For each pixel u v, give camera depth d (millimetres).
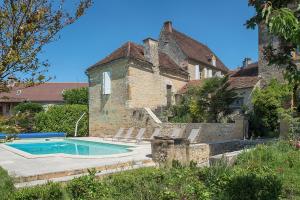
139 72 24219
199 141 18109
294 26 2934
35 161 12164
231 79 25953
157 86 25875
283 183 7148
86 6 4422
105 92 25172
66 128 27469
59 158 12828
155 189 6156
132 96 23500
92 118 27375
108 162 11602
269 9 3105
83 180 6465
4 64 3871
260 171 7996
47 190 5906
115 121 24625
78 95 40562
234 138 20188
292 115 14992
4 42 3973
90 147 20750
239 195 6211
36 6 4070
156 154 12211
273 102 19594
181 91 27766
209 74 34656
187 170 7500
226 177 6926
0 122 4160
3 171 8648
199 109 21938
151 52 25391
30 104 30625
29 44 4008
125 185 6547
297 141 11711
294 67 3764
